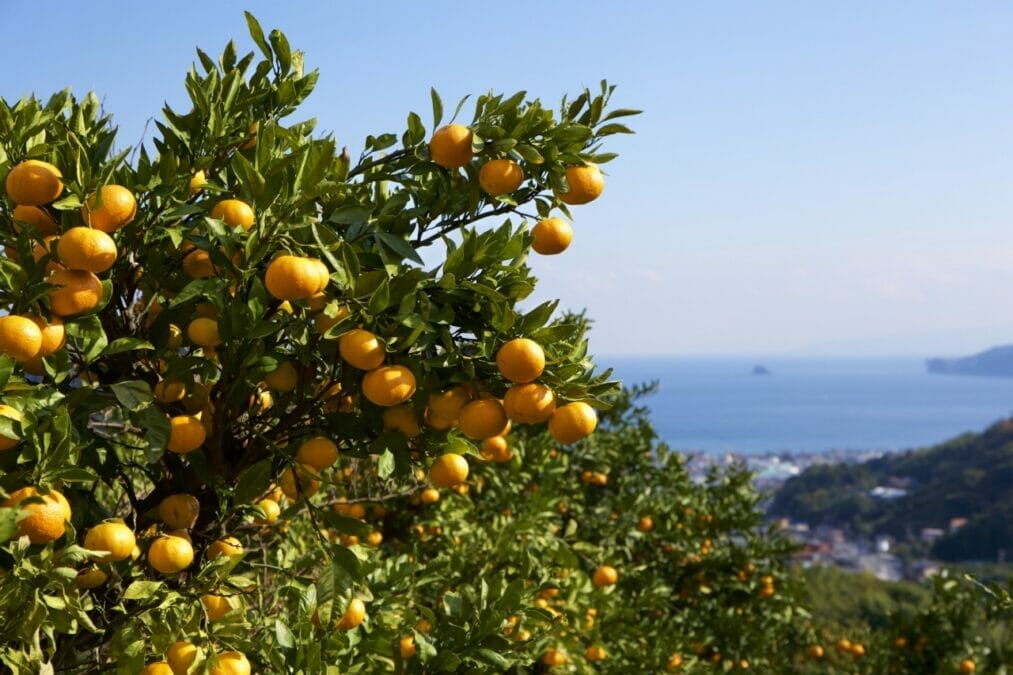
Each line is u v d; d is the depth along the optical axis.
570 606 4.35
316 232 2.04
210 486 2.33
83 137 2.30
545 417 2.08
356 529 2.24
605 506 7.59
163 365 2.40
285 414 2.39
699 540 8.06
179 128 2.40
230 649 2.08
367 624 2.82
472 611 2.78
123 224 2.01
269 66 2.56
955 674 6.87
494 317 2.06
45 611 1.75
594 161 2.33
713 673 6.54
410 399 2.19
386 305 2.02
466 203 2.43
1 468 1.92
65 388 2.15
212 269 2.29
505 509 5.44
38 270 1.88
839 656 9.59
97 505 2.32
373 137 2.42
